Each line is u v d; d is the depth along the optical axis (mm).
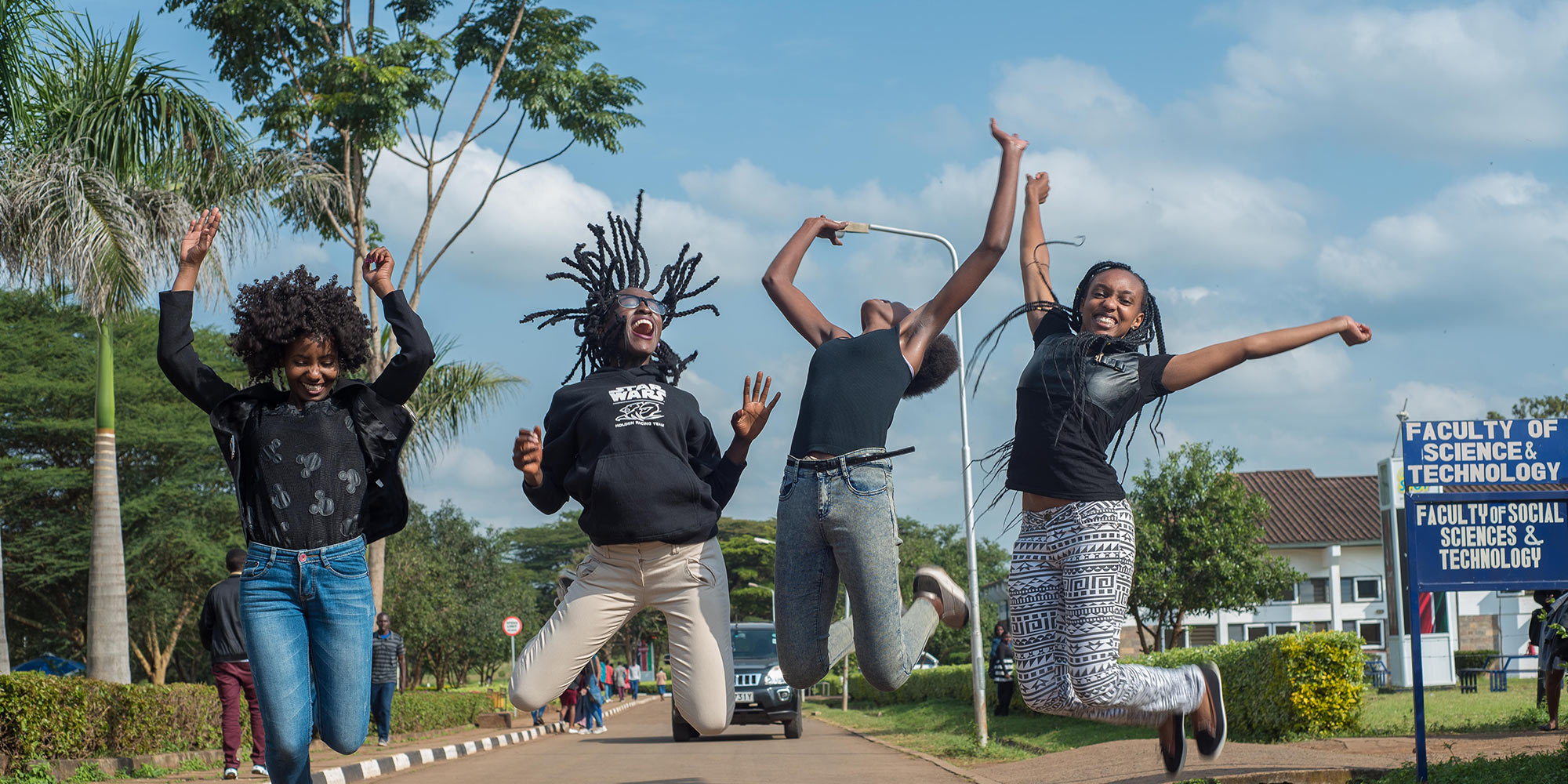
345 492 4535
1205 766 8984
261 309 4527
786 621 5012
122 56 13844
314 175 16594
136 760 10133
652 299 5363
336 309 4641
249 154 14812
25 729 8891
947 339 5777
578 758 14266
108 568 13742
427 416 20562
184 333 4602
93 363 29984
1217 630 40688
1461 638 33531
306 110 20578
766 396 5180
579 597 5059
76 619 31969
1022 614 5363
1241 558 26062
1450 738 10070
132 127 13844
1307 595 40719
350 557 4523
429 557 52562
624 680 52875
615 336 5402
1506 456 7180
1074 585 5148
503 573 61000
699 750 16078
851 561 4844
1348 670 11469
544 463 5062
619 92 21953
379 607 20203
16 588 30328
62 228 12586
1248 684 12289
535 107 21234
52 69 13539
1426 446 7191
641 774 11594
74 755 9695
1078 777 9641
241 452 4520
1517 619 32750
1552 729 10250
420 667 55469
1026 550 5395
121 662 13742
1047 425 5234
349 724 4570
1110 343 5270
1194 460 26625
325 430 4555
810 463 4891
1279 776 7543
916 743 17094
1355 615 40438
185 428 30344
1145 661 14914
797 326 5410
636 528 4879
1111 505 5160
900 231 17469
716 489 5219
